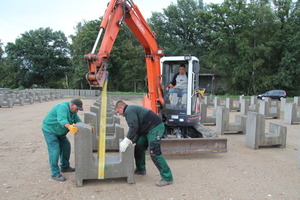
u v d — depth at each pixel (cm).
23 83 4725
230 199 399
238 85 3575
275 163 586
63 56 4666
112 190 422
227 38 3369
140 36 614
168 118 688
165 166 440
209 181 470
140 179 472
